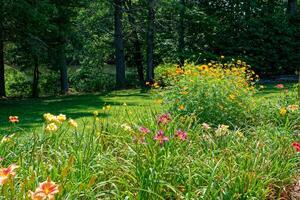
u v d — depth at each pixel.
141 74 32.97
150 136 5.32
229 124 8.72
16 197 3.38
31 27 19.72
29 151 5.07
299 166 5.84
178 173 4.53
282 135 6.58
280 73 29.27
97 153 5.08
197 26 30.47
